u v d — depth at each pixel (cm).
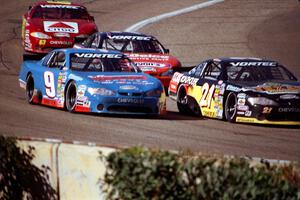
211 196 1803
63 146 2205
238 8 10481
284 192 1744
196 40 8512
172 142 3544
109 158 1917
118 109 4312
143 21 9569
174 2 11044
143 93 4341
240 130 4081
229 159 1848
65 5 7338
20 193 2267
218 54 7850
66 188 2192
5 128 3809
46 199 2227
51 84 4650
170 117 4566
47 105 4766
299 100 4297
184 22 9519
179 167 1842
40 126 3903
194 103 4766
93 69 4578
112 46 5950
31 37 6988
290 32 8944
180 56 7738
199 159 1844
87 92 4309
